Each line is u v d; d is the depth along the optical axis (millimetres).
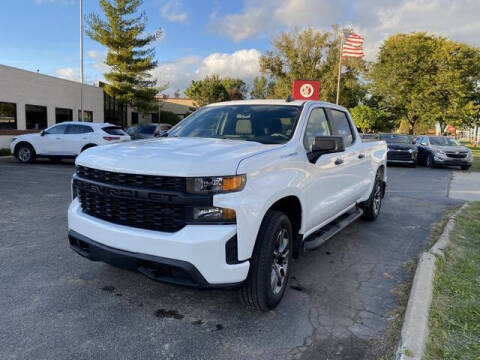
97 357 2535
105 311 3156
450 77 38219
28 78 19172
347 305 3387
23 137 14086
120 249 2869
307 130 3961
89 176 3186
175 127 4582
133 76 27797
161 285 3680
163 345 2703
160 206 2764
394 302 3457
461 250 4688
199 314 3160
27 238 4980
